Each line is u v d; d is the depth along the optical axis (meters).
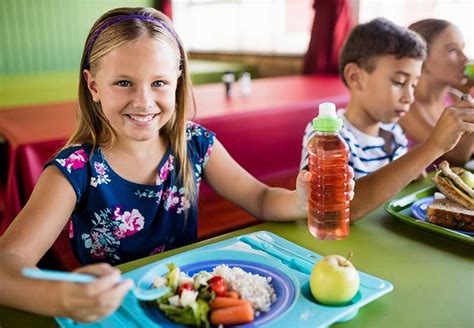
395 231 0.98
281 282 0.74
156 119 0.92
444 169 1.05
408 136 1.69
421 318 0.67
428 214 1.01
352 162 1.35
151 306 0.68
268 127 2.22
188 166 1.10
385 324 0.65
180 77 1.03
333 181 0.87
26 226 0.82
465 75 1.58
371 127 1.43
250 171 2.22
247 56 4.60
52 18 3.97
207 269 0.80
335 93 2.67
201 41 5.10
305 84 3.05
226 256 0.83
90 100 1.00
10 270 0.69
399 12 3.09
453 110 0.99
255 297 0.68
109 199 1.00
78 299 0.57
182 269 0.79
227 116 2.05
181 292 0.66
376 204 1.03
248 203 1.13
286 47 4.23
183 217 1.11
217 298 0.65
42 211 0.86
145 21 0.92
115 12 0.94
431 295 0.73
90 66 0.94
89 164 0.97
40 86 3.21
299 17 4.02
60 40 4.05
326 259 0.69
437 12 2.82
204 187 2.08
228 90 2.59
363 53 1.34
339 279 0.66
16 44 3.87
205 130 1.18
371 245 0.92
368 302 0.68
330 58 3.56
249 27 4.53
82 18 4.10
